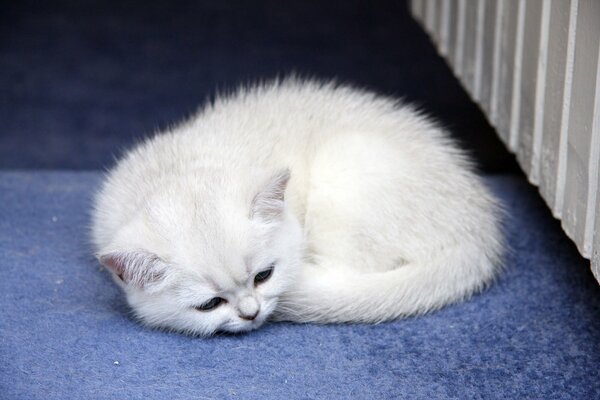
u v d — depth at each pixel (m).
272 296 3.07
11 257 3.61
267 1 7.09
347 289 3.17
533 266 3.57
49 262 3.58
